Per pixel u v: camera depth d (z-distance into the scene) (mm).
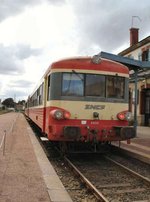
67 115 11117
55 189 6859
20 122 34094
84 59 11555
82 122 11273
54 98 11266
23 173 8219
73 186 8445
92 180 9109
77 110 11281
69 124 11172
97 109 11461
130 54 31094
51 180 7574
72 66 11398
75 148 12531
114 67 11836
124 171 10141
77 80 11414
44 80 13625
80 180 9031
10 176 7887
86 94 11406
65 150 11922
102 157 12617
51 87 11422
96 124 11398
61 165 11094
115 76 11812
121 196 7586
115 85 11805
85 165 11156
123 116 11750
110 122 11602
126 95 11961
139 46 28906
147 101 28234
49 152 13430
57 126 11016
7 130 22141
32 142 14664
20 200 6078
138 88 28766
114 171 10242
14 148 12633
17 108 119000
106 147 12805
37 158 10344
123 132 11297
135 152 12125
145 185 8547
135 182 8875
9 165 9203
